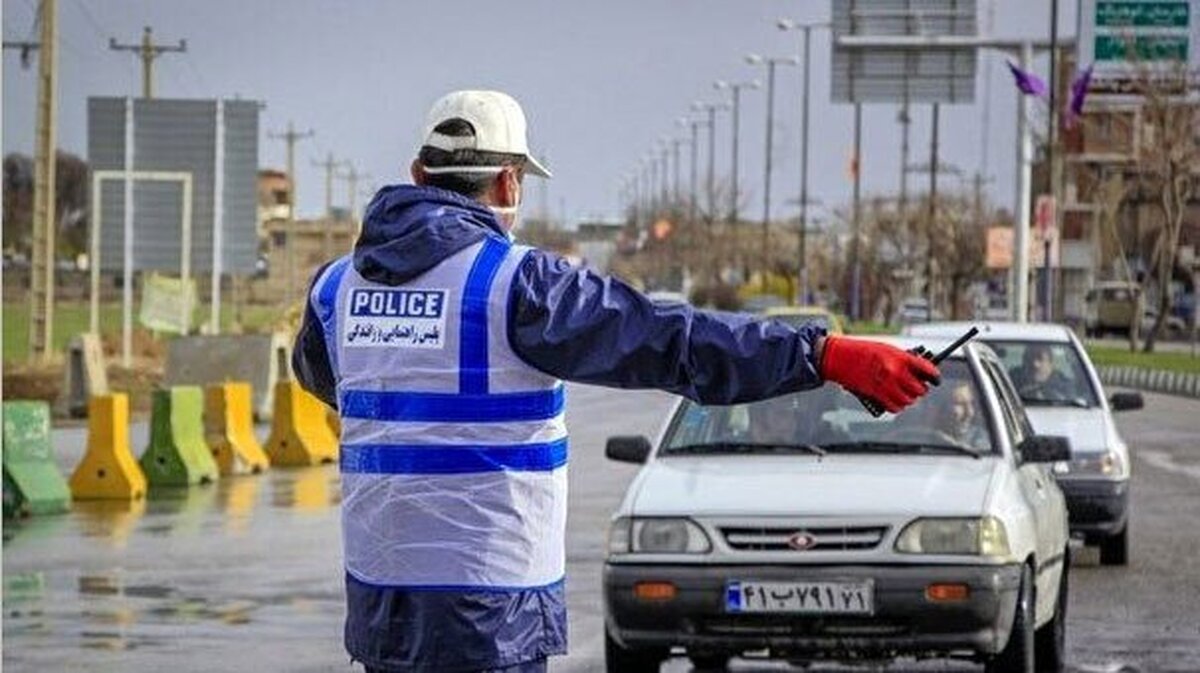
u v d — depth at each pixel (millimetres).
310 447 38438
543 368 7258
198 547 25109
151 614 19625
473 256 7305
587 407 60000
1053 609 16516
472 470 7273
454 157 7445
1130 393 26781
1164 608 19953
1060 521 16969
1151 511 29391
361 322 7395
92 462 31391
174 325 56969
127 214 58219
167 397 33812
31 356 57750
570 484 33562
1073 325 113062
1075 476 22875
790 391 7219
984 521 14680
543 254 7332
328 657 17094
